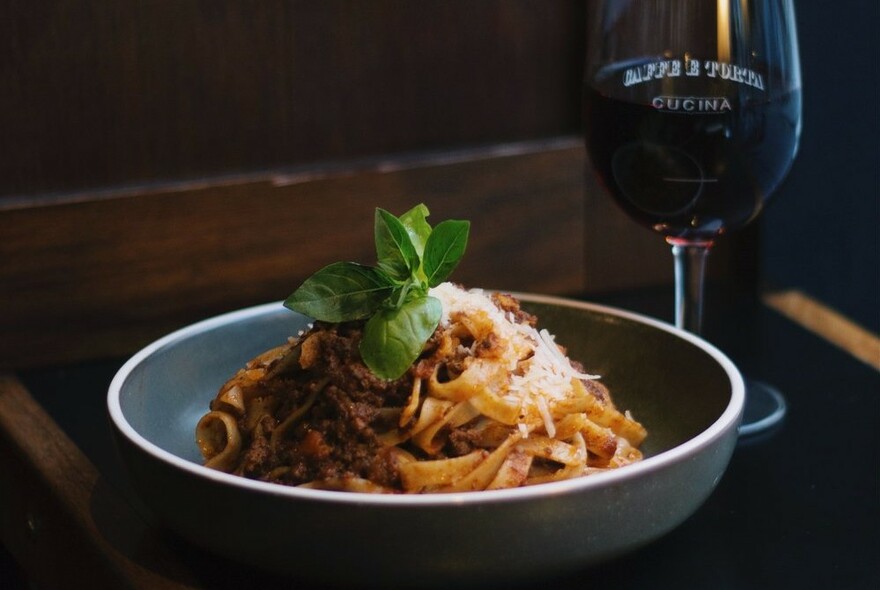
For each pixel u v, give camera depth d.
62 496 0.69
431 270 0.65
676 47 0.70
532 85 0.97
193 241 0.90
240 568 0.62
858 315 1.19
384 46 0.93
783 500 0.69
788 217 1.15
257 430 0.65
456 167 0.95
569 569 0.59
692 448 0.59
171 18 0.88
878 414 0.79
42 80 0.86
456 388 0.63
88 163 0.88
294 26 0.91
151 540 0.65
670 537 0.66
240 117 0.91
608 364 0.74
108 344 0.90
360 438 0.62
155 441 0.69
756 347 0.88
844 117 1.14
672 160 0.71
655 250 1.01
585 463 0.64
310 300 0.64
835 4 1.12
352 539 0.57
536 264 0.98
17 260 0.87
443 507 0.56
